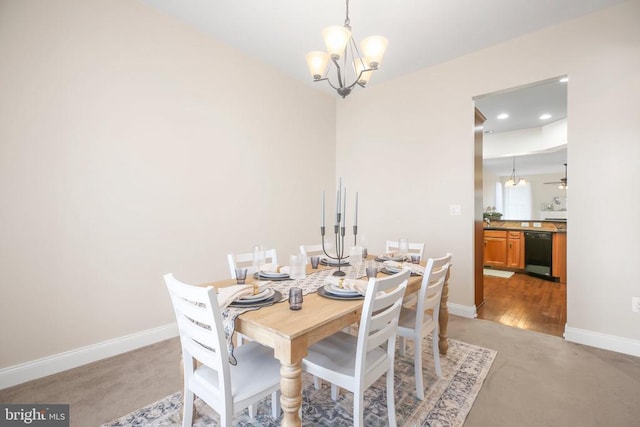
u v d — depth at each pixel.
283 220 3.52
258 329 1.20
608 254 2.35
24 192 1.87
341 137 4.21
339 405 1.66
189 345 1.28
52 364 1.97
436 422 1.52
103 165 2.18
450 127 3.21
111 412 1.60
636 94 2.24
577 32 2.48
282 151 3.50
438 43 2.86
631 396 1.75
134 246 2.34
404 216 3.58
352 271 2.07
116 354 2.24
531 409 1.63
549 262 4.66
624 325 2.30
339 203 1.93
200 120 2.73
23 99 1.86
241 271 1.64
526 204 9.15
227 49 2.93
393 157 3.68
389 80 3.70
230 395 1.13
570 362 2.14
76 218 2.07
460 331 2.70
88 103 2.11
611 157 2.34
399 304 1.44
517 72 2.78
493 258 5.43
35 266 1.92
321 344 1.55
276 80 3.42
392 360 1.46
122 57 2.26
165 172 2.51
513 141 5.94
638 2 2.24
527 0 2.27
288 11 2.42
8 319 1.83
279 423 1.53
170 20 2.52
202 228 2.76
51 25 1.96
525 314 3.15
